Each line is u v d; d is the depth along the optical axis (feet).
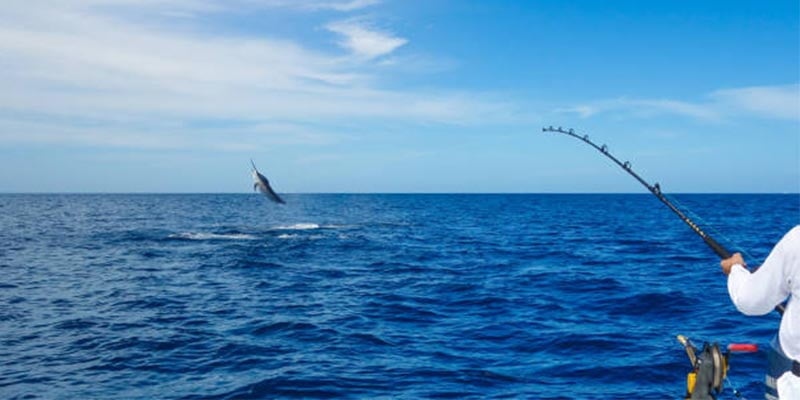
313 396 22.99
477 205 366.43
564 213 238.68
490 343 31.09
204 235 118.11
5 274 60.75
